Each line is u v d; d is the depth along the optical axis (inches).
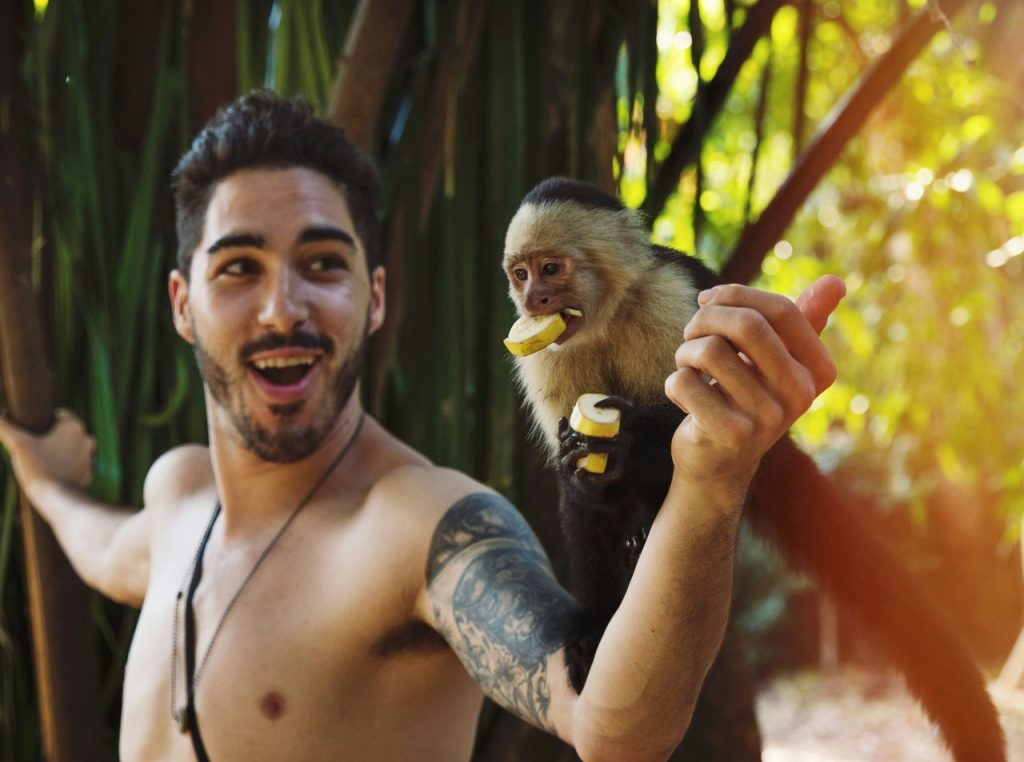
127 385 131.6
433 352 119.2
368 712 83.5
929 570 346.6
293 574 88.4
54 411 129.4
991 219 228.5
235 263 92.0
